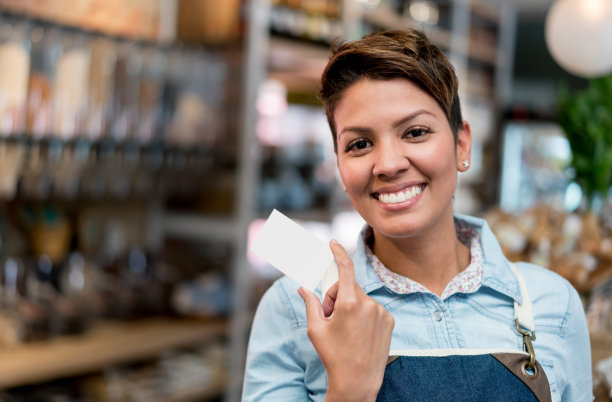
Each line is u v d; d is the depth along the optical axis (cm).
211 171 296
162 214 318
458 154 102
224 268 296
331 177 365
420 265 100
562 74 694
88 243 290
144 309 282
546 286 104
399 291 99
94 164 263
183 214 310
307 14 321
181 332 274
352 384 83
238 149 290
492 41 582
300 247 90
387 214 93
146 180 284
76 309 253
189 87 282
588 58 233
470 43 548
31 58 232
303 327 100
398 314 99
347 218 375
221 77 290
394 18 428
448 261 101
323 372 97
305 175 354
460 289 99
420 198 92
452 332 97
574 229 186
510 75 711
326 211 359
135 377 266
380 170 90
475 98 565
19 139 229
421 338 97
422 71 90
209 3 289
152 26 283
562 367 99
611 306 167
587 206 221
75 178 260
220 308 289
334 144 102
